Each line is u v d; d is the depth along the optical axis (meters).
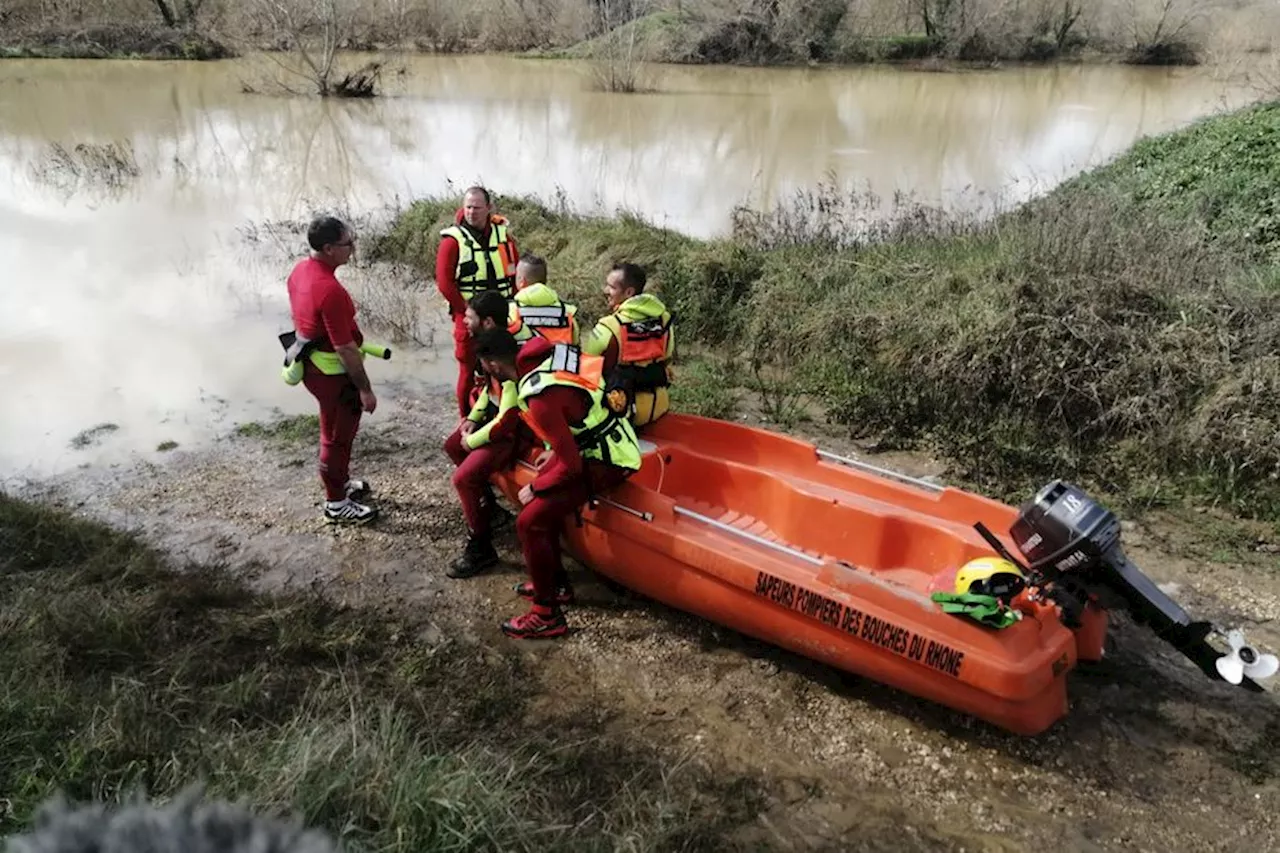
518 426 4.80
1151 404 6.03
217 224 12.52
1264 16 29.72
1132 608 3.66
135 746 3.27
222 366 7.92
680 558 4.25
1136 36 33.50
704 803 3.49
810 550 4.62
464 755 3.38
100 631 4.10
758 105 23.45
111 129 19.56
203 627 4.37
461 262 5.77
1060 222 7.73
